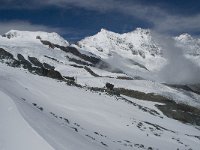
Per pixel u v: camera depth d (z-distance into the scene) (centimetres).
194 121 8788
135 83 13300
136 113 6531
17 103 2658
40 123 2267
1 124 2112
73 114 4959
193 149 4844
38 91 5472
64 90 6275
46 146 1767
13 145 1814
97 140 3403
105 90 8131
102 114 5441
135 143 4216
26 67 8619
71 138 2238
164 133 5550
